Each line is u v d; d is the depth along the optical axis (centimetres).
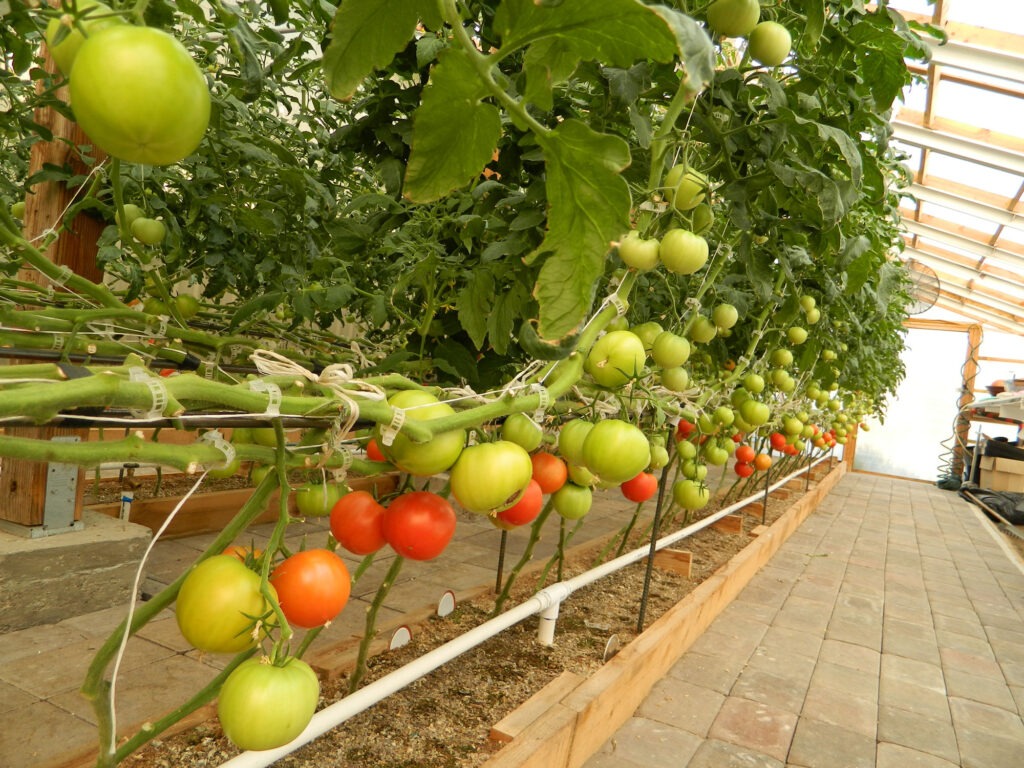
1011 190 734
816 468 1147
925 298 527
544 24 55
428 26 68
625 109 133
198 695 86
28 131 181
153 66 46
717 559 401
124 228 122
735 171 141
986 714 269
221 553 79
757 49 116
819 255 190
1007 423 1329
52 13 51
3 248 195
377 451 102
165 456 64
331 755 154
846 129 152
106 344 124
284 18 102
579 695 190
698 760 209
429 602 274
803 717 246
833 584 438
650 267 118
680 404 203
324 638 226
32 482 236
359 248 190
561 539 256
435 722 172
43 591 228
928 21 500
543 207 145
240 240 206
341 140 166
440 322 179
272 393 71
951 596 450
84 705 172
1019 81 495
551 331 70
